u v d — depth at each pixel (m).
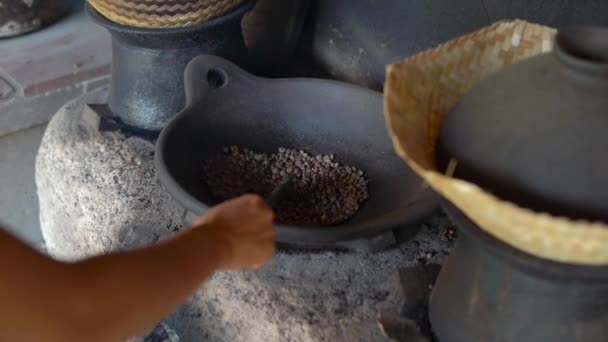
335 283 1.22
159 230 1.34
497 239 0.94
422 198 1.20
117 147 1.48
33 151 2.04
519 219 0.87
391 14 1.54
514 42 1.06
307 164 1.37
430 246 1.26
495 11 1.39
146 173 1.43
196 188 1.30
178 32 1.41
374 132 1.37
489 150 0.94
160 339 1.31
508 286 0.98
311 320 1.17
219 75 1.39
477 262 1.00
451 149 0.97
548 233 0.87
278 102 1.40
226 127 1.38
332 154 1.38
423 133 1.00
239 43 1.51
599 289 0.95
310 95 1.39
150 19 1.40
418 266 1.17
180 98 1.47
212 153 1.36
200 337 1.27
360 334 1.15
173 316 1.30
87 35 2.21
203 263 0.94
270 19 1.72
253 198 1.03
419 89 1.02
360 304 1.19
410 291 1.13
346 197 1.31
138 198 1.39
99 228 1.41
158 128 1.49
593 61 0.91
